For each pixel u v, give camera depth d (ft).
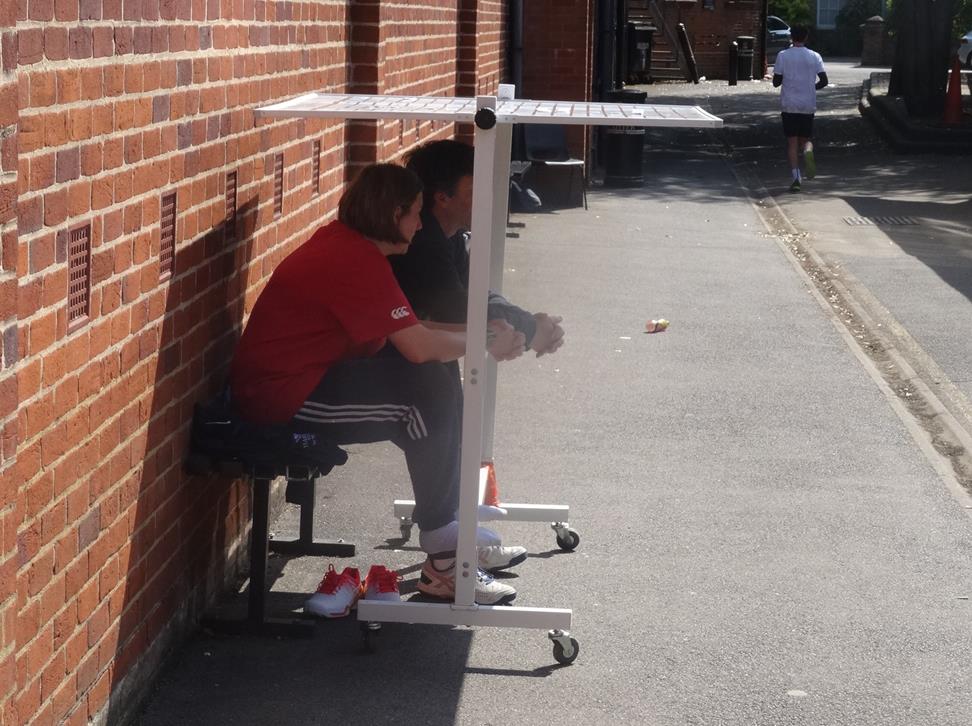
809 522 19.92
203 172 14.89
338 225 15.33
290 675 14.74
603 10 68.23
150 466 13.64
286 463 14.97
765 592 17.31
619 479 21.68
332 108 15.11
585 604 16.83
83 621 11.95
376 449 23.13
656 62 131.75
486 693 14.44
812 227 50.37
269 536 18.53
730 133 85.15
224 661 15.01
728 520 19.94
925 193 60.13
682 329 32.73
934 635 16.14
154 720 13.61
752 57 137.69
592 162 66.54
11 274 9.14
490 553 17.40
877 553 18.76
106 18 11.66
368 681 14.66
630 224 49.44
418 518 16.24
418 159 17.04
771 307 35.63
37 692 10.96
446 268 16.94
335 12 22.49
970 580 17.89
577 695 14.44
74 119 11.05
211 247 15.43
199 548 15.70
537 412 25.36
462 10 41.47
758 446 23.65
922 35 82.33
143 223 12.95
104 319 12.07
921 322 34.68
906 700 14.48
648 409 25.80
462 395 17.10
